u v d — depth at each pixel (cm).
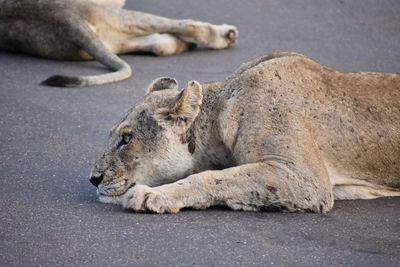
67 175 1252
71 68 1845
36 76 1767
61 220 1071
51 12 1877
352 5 2238
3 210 1106
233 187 1080
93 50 1841
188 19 2116
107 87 1697
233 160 1138
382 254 977
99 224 1055
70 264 947
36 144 1380
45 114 1527
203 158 1145
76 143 1388
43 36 1894
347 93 1137
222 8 2227
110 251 977
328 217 1078
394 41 2005
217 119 1138
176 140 1134
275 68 1139
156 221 1060
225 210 1097
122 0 2062
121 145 1142
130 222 1059
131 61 1880
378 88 1146
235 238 1011
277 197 1075
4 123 1478
